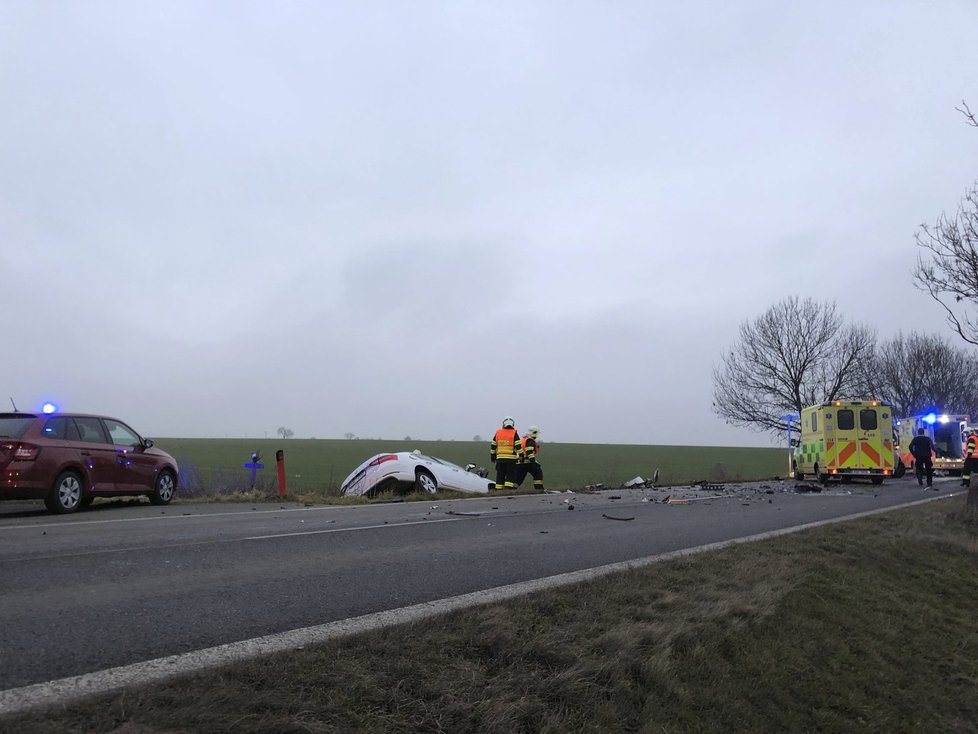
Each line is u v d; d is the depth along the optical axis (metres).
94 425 12.75
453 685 3.62
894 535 10.12
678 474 42.16
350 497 15.41
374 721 3.19
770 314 38.56
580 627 4.74
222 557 7.23
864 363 38.12
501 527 10.38
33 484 11.13
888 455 24.94
